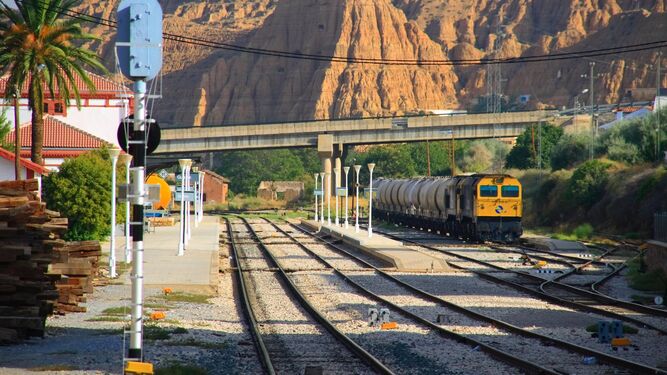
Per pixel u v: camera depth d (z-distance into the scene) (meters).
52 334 61.72
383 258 138.62
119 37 45.81
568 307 84.81
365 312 79.94
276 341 62.41
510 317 77.12
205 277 106.00
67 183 161.62
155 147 47.25
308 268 127.06
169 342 59.50
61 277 69.38
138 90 45.84
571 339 65.06
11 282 57.34
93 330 63.94
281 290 99.50
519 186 187.00
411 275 117.56
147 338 60.84
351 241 176.75
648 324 71.75
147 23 45.81
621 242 186.00
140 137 45.72
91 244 93.69
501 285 105.62
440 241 198.75
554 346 60.91
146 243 173.25
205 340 61.62
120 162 181.00
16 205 59.97
